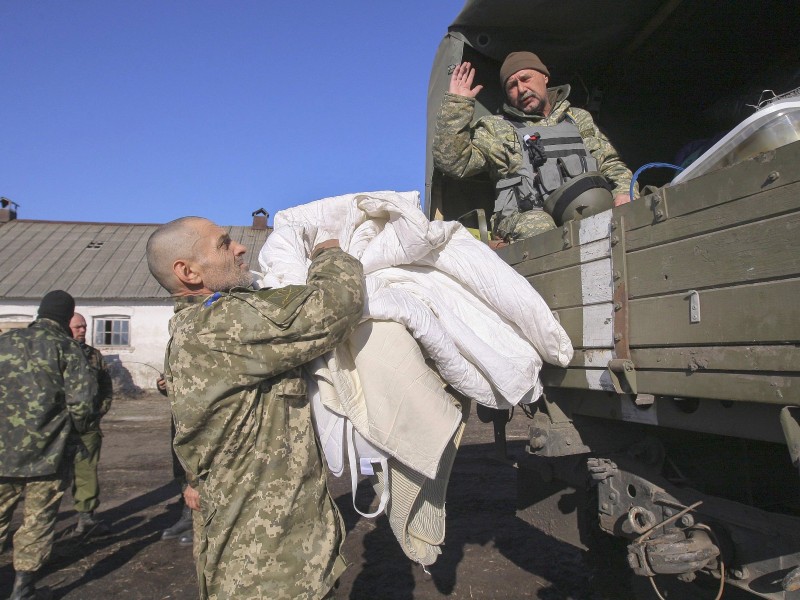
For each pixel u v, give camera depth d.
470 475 5.91
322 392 1.72
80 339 4.64
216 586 1.54
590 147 3.17
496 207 2.92
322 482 1.69
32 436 3.33
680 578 1.75
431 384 1.76
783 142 1.65
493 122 3.02
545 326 2.01
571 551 3.87
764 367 1.35
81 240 20.48
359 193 2.18
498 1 2.99
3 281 17.31
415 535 1.88
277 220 2.20
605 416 2.06
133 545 4.39
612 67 3.63
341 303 1.60
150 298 17.30
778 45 3.39
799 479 2.09
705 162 1.88
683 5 3.01
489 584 3.43
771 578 1.53
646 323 1.72
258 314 1.56
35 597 3.39
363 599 3.30
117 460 7.45
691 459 2.09
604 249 1.91
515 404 1.99
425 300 1.98
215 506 1.58
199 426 1.58
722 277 1.47
